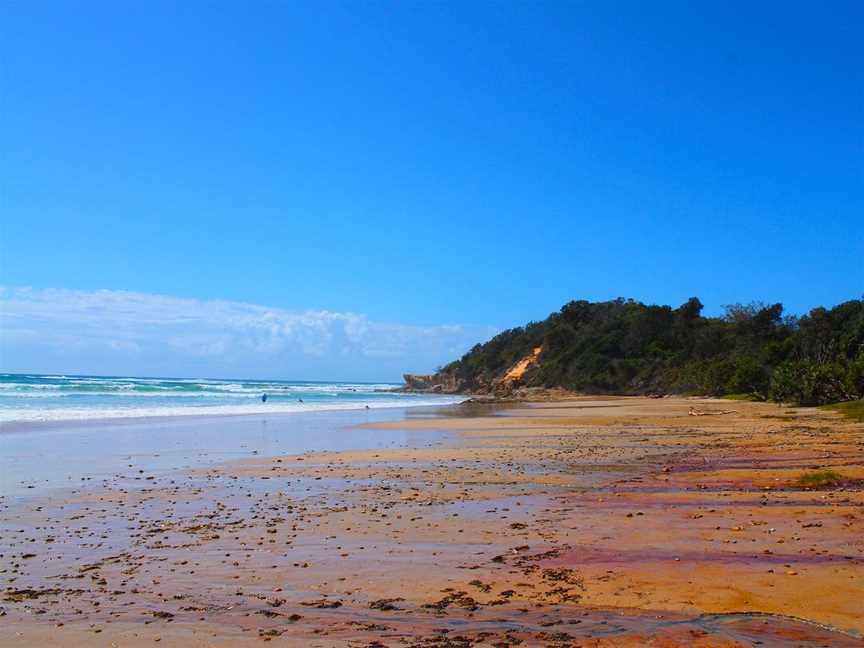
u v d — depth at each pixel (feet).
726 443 76.69
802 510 34.91
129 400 206.28
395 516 36.91
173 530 34.27
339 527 34.27
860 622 19.24
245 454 71.20
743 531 30.66
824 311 265.75
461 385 517.14
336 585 24.40
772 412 142.82
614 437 90.33
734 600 21.31
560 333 452.35
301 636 19.53
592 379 378.32
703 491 42.83
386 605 22.07
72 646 19.08
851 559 25.44
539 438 90.63
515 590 23.16
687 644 17.97
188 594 23.73
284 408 188.14
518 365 468.34
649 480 48.85
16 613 21.94
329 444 83.51
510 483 48.98
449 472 55.67
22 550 30.40
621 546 28.71
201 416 140.87
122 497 44.42
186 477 53.98
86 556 29.27
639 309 433.48
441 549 29.25
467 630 19.62
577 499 41.27
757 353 285.23
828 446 68.39
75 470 58.18
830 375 155.74
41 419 117.91
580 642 18.39
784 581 22.95
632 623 19.66
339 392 444.55
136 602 22.93
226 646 18.93
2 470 58.08
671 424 115.96
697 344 360.48
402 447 79.30
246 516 37.73
